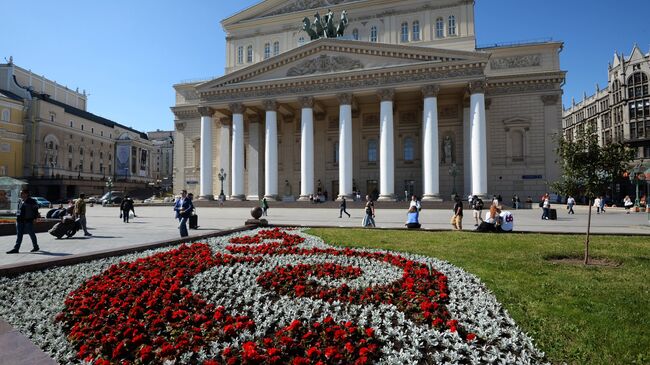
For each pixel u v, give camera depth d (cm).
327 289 732
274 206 4303
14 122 7581
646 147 6494
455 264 997
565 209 3956
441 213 3306
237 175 4766
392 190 4206
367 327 555
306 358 457
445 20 5019
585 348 509
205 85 4934
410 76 4238
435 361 480
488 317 596
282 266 915
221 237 1494
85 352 485
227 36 5947
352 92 4406
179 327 555
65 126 8506
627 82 6938
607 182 1055
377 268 915
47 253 1241
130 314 590
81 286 753
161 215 3378
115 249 1092
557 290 752
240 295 717
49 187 7375
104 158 9862
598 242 1371
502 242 1377
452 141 4875
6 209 2609
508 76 4816
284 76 4697
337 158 5319
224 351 470
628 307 652
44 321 582
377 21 5253
